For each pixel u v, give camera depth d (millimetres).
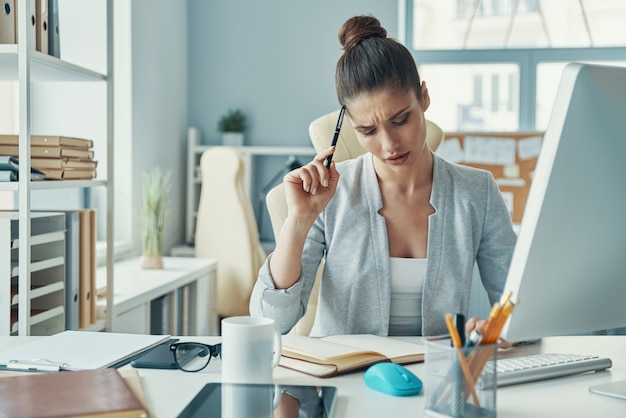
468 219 1547
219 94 4570
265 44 4535
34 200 3326
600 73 952
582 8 4438
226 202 3807
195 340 1354
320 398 1005
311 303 1960
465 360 897
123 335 1370
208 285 3574
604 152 972
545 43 4480
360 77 1362
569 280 997
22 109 1950
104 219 3682
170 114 4297
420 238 1549
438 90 4539
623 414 952
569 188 960
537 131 4422
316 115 4531
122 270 3330
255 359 1031
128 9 3682
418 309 1547
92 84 3602
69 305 2236
